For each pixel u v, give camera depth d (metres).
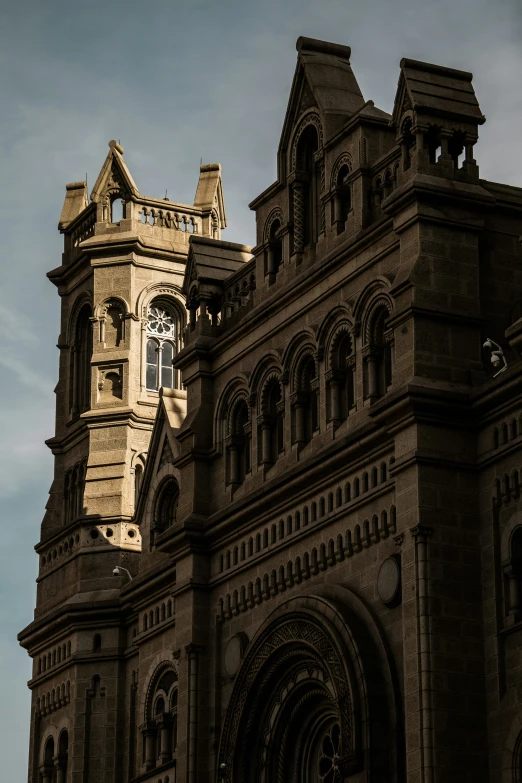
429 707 50.12
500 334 54.88
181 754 62.84
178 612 64.94
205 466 66.00
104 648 72.88
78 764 71.81
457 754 49.91
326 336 59.81
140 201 80.19
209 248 69.00
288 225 63.59
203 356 67.25
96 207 80.25
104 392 77.81
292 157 63.81
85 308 80.50
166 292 79.38
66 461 79.31
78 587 74.56
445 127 55.88
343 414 58.91
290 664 58.22
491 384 52.16
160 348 79.00
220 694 62.69
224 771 59.84
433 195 54.94
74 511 78.12
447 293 54.41
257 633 59.00
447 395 52.91
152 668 69.50
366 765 52.12
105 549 74.69
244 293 66.88
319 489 58.22
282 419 62.66
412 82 56.25
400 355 54.22
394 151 58.09
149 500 72.94
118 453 76.38
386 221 57.06
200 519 64.88
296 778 58.62
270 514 60.75
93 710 72.50
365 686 52.91
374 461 55.69
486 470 52.56
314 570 58.09
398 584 53.22
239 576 62.47
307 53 64.06
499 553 51.59
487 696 50.78
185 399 73.50
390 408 53.41
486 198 55.44
